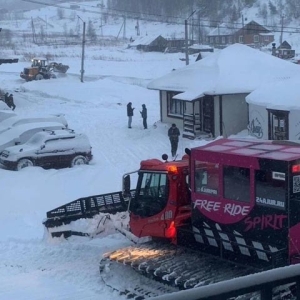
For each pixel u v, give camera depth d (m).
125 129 33.62
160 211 11.98
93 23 189.88
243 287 3.12
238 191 10.32
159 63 82.81
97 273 12.70
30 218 17.19
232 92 29.42
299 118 24.84
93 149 28.52
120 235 14.98
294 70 31.03
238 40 107.12
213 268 10.73
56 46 109.00
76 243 14.60
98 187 20.91
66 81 57.25
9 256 14.05
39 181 21.55
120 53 99.12
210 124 30.28
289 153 9.97
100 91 50.12
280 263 9.55
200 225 11.13
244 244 10.31
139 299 10.98
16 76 67.25
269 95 26.86
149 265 11.22
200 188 11.07
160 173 11.93
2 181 21.59
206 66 32.22
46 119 27.64
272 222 9.77
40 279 12.49
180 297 2.96
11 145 25.00
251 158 9.94
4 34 130.00
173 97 31.00
